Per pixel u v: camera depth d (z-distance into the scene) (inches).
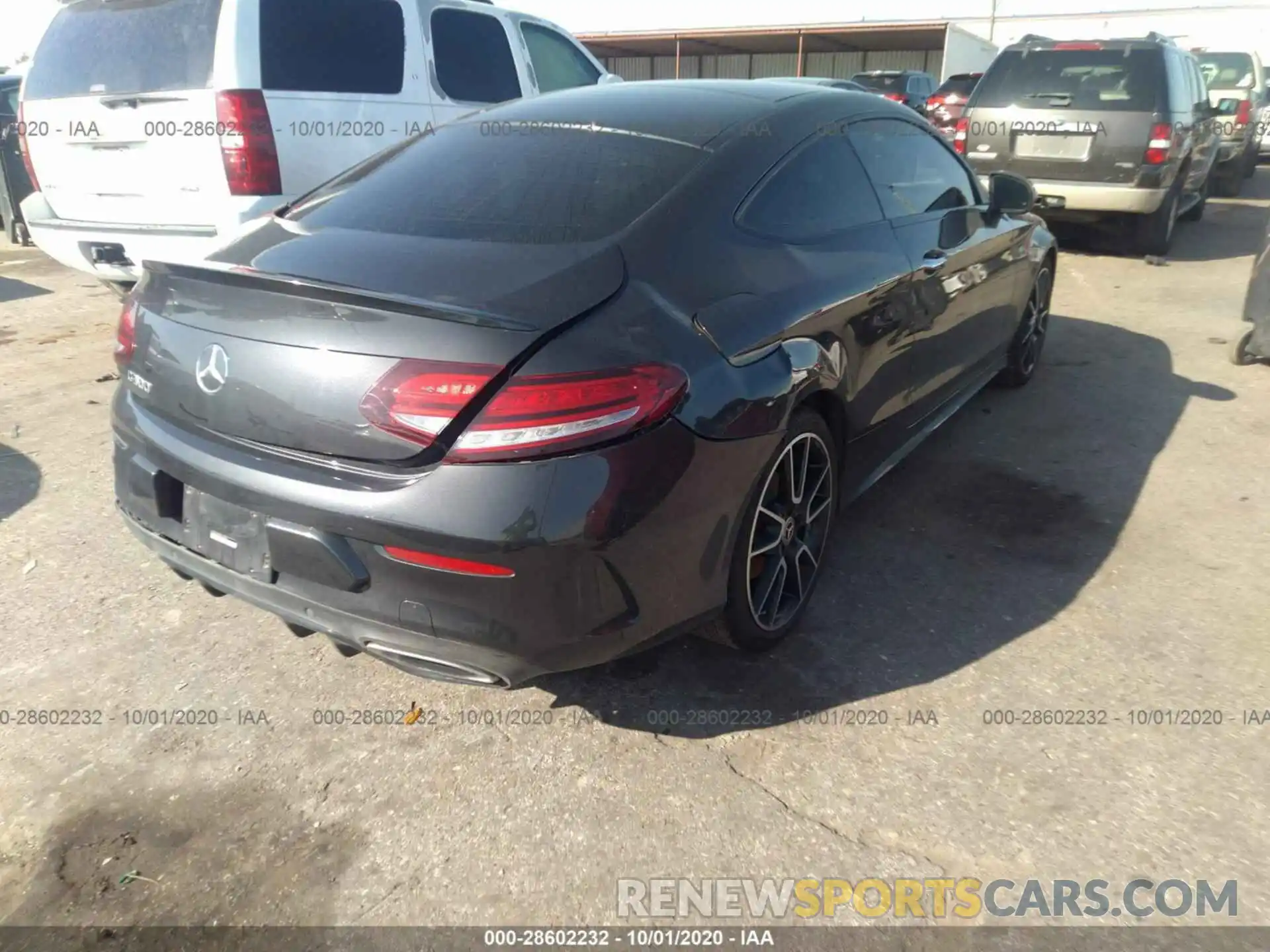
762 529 108.7
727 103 124.9
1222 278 311.1
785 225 114.8
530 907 83.4
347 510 83.9
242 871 87.1
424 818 92.7
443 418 80.6
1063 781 95.9
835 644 118.2
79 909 83.4
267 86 188.5
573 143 114.9
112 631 121.7
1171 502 154.3
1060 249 360.8
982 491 159.5
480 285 87.7
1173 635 119.1
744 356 96.7
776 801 94.0
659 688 110.5
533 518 80.8
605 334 85.7
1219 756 98.8
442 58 235.0
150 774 98.3
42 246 221.0
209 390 92.3
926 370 145.3
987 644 118.0
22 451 176.1
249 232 110.7
